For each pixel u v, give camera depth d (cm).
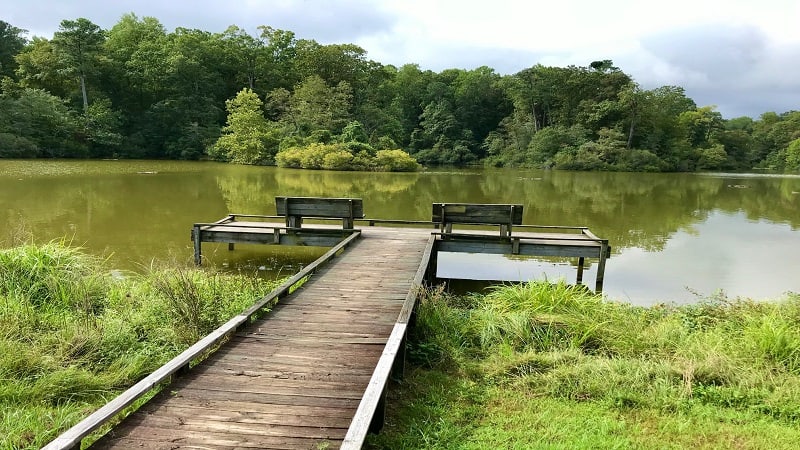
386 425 360
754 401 405
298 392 356
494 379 442
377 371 347
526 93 4841
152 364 445
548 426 362
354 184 2297
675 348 502
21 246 699
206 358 405
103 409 288
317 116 3781
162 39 4341
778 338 490
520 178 2995
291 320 489
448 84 5934
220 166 3095
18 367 421
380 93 5188
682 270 915
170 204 1518
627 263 962
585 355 489
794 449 340
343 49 4766
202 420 319
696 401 404
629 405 398
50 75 3609
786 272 909
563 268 926
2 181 1911
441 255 1014
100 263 824
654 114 4425
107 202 1509
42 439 329
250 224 956
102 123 3569
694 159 4653
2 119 3041
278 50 5194
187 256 918
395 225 1265
